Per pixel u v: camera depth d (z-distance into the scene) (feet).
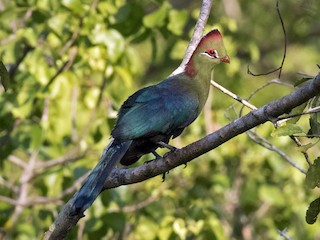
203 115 44.19
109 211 38.55
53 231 25.82
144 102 26.99
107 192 38.27
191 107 27.58
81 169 38.86
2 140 41.68
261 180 44.80
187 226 39.37
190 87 28.07
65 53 41.19
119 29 42.50
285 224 44.50
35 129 40.40
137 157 27.37
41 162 41.73
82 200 23.79
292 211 43.91
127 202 39.55
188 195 41.42
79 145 40.78
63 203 39.52
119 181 25.50
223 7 61.26
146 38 43.11
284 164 43.73
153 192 40.60
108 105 43.11
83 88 43.73
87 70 42.57
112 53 40.68
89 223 38.37
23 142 41.22
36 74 40.06
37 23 41.04
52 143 43.16
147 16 41.78
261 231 47.91
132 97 27.37
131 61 42.50
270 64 65.46
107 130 41.98
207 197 42.01
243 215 46.60
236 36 55.52
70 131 43.52
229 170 45.42
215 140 23.81
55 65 41.01
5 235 40.19
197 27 29.07
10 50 39.17
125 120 26.35
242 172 44.96
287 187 44.34
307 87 22.15
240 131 23.47
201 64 28.43
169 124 26.99
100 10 41.39
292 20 63.93
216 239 39.58
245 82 59.41
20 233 39.65
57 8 40.65
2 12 40.37
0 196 38.99
